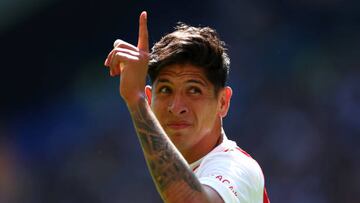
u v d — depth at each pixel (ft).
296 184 128.67
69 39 164.04
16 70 166.91
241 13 149.48
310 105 136.46
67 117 158.10
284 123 135.03
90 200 142.41
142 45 23.97
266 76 142.61
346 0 146.41
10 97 167.12
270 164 132.16
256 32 147.95
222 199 24.08
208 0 151.53
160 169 23.45
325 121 133.49
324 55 143.43
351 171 127.85
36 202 147.74
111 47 163.02
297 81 140.05
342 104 134.31
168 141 23.71
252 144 135.23
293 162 130.41
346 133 131.23
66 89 163.84
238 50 146.92
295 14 148.15
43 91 164.86
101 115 151.33
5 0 155.33
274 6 148.46
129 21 161.17
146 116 23.58
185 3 153.07
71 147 151.53
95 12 160.86
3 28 160.76
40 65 165.37
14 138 161.89
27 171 152.56
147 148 23.57
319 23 146.51
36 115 163.53
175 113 26.68
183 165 23.57
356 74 139.54
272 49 145.38
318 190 127.85
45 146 156.46
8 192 147.95
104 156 144.46
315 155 130.41
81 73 162.81
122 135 145.18
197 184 23.59
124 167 141.38
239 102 140.15
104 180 142.41
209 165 26.50
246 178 25.95
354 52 143.13
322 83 138.92
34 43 164.55
